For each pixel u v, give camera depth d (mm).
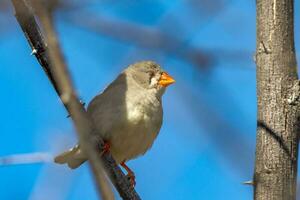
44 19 3678
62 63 3746
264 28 8047
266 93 7859
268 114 7785
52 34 3697
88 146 3854
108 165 9328
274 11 8023
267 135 7703
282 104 7750
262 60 7961
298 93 7715
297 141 7723
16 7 6547
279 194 7516
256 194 7621
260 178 7629
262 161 7664
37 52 6934
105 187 3646
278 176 7562
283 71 7852
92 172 3721
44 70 6949
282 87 7801
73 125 3961
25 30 6887
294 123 7711
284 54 7914
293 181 7598
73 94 3947
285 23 8008
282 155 7613
